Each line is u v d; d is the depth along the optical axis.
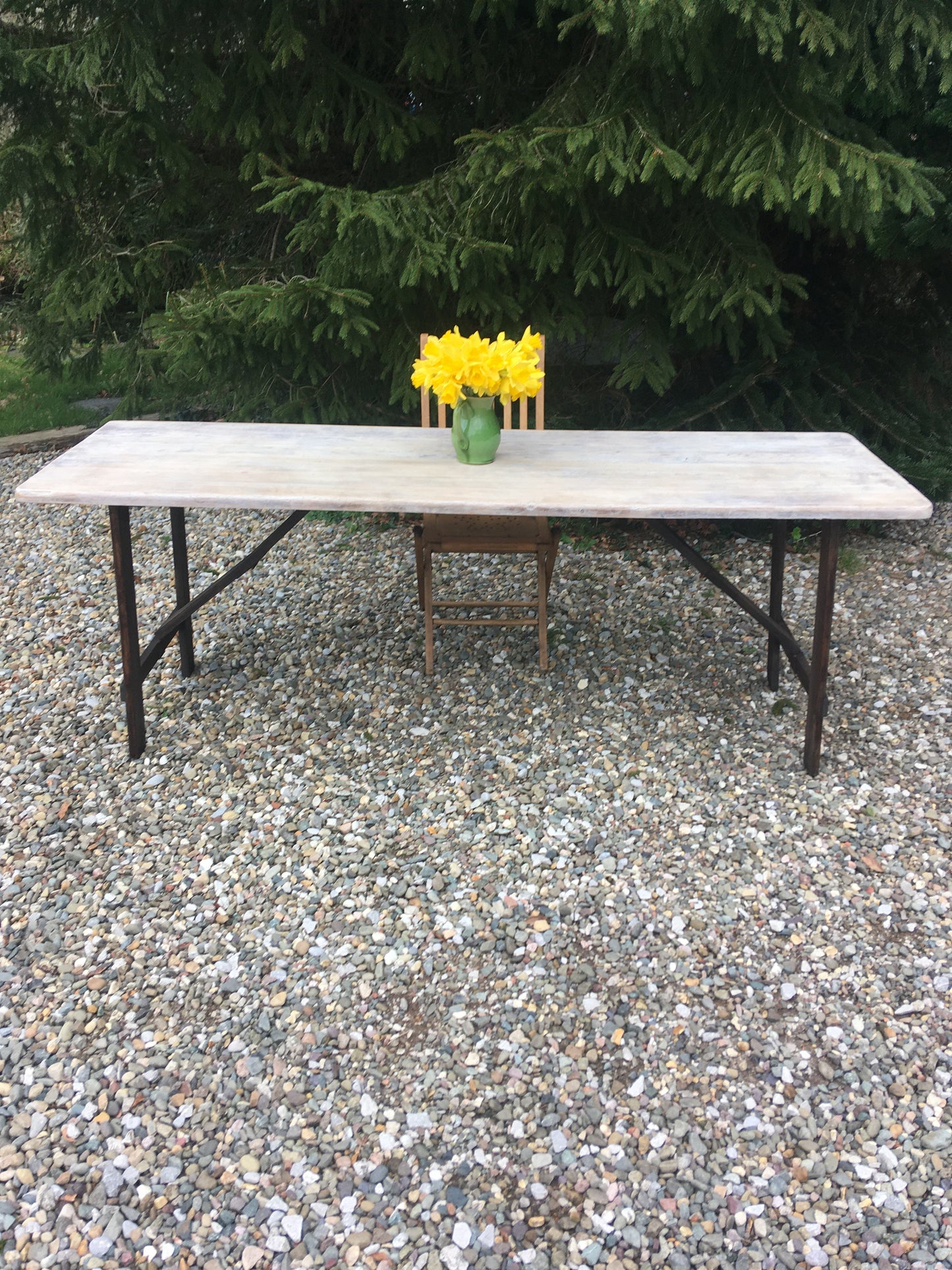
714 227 4.64
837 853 2.97
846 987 2.51
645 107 4.29
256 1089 2.24
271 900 2.78
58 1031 2.38
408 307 5.07
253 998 2.47
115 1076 2.27
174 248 5.39
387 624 4.35
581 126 4.18
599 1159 2.10
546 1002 2.46
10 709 3.72
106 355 7.28
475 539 3.73
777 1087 2.25
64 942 2.64
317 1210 1.99
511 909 2.74
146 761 3.40
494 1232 1.96
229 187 5.71
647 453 3.50
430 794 3.21
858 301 5.78
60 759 3.42
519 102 5.21
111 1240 1.94
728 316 4.68
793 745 3.50
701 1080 2.27
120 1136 2.13
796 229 4.93
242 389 5.67
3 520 5.70
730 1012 2.44
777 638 3.43
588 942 2.64
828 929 2.69
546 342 5.67
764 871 2.89
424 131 5.12
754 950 2.62
